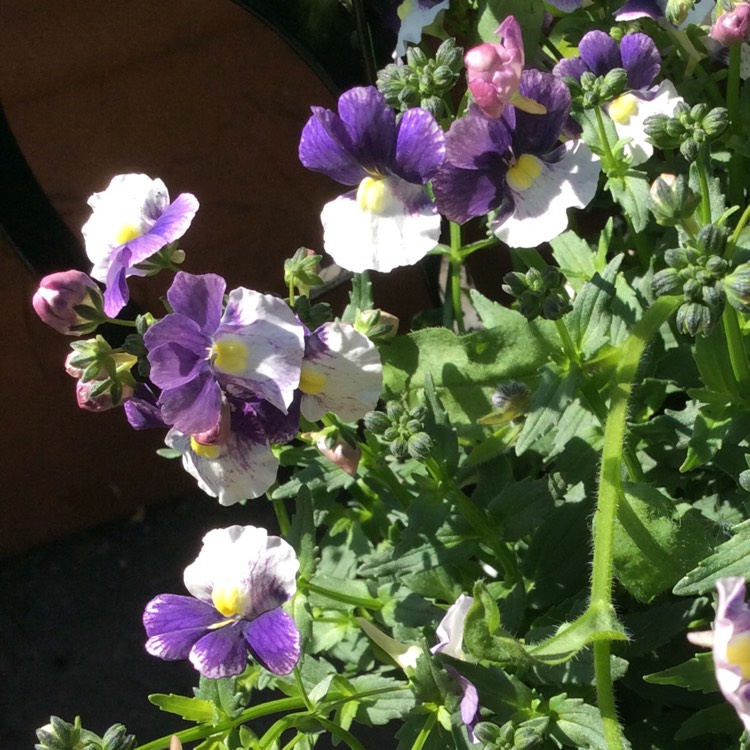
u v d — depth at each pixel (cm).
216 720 19
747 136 21
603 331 19
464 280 29
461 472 20
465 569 22
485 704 18
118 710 28
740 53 21
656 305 18
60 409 29
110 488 30
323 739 26
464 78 24
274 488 23
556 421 18
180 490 31
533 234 18
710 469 22
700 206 18
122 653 29
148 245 18
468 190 18
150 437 30
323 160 18
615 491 17
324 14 23
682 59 22
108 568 30
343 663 26
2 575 31
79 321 18
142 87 26
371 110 17
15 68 25
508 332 20
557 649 17
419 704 19
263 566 18
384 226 18
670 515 19
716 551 17
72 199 27
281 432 18
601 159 20
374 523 24
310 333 17
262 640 18
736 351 19
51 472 30
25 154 26
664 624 19
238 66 26
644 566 19
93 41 25
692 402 21
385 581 21
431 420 19
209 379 17
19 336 27
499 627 17
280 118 27
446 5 21
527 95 17
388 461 22
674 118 18
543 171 18
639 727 20
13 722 28
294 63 26
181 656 18
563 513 20
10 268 26
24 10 24
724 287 16
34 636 29
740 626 14
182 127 27
